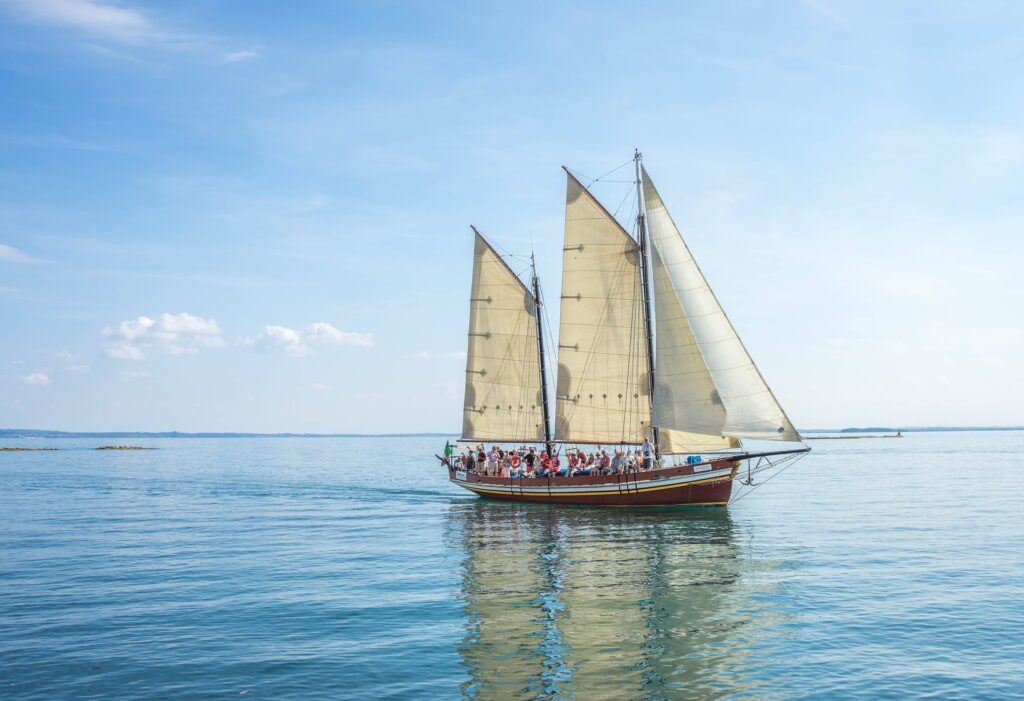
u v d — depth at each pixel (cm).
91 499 6969
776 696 1800
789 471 10662
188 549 3928
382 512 5656
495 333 6269
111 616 2534
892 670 1967
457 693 1825
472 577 3133
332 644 2206
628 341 5531
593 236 5622
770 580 3011
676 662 2034
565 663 2033
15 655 2116
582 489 5628
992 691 1820
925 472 10225
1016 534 4194
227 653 2128
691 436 5266
